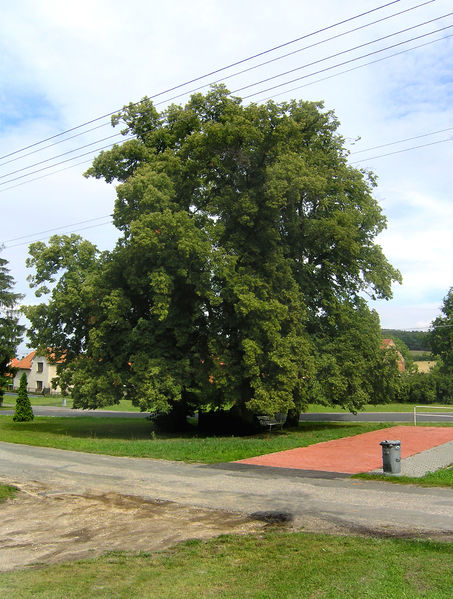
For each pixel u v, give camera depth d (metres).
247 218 23.05
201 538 8.12
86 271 24.77
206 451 17.12
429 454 16.36
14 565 7.18
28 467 14.91
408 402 57.06
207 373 24.02
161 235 21.28
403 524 8.33
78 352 27.42
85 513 10.05
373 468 14.02
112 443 19.61
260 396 22.28
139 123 26.44
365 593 5.57
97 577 6.55
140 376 22.69
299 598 5.57
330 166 27.02
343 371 25.52
